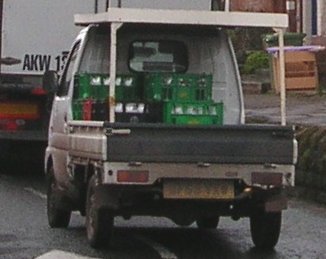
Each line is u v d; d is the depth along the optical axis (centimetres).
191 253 1845
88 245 1880
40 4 2947
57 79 2138
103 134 1700
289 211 2403
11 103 2933
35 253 1817
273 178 1742
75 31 2959
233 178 1738
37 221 2203
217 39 2048
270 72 4397
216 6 2977
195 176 1723
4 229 2091
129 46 2019
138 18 1809
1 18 2928
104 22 1853
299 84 4228
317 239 2005
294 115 3584
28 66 2945
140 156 1700
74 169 1900
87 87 1934
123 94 1941
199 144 1717
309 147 2598
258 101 4097
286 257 1808
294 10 5122
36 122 2938
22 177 2998
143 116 1903
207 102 1898
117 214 1798
